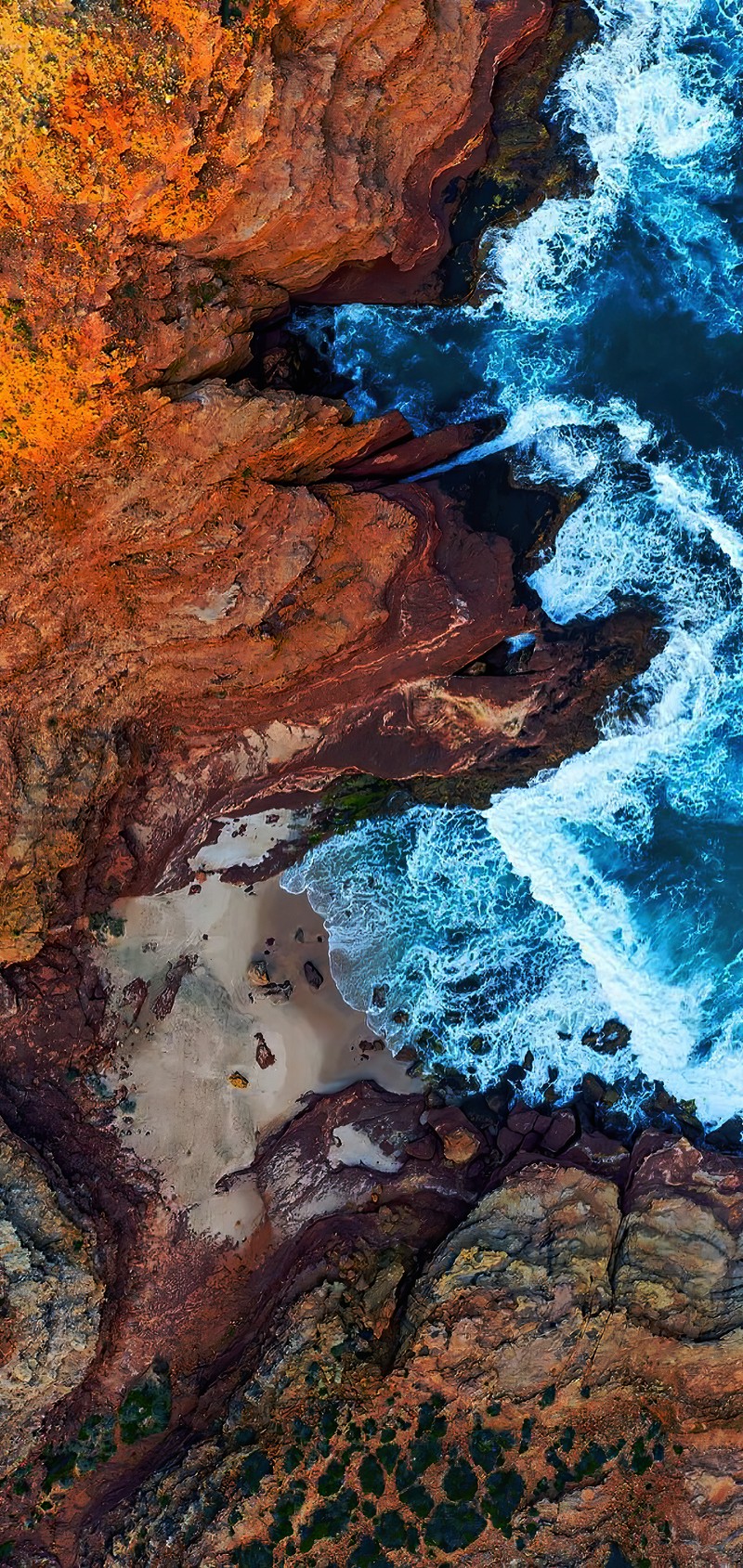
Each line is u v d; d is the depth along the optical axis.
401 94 17.52
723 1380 17.36
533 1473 16.95
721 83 20.00
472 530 19.86
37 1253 17.72
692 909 21.08
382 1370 17.77
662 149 20.09
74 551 15.88
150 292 15.00
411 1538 16.52
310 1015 20.73
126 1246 19.69
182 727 19.33
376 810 20.95
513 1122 20.41
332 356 20.27
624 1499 16.84
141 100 13.46
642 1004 21.00
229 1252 20.12
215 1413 18.72
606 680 20.44
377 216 17.67
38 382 14.14
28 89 13.01
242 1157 20.41
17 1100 19.06
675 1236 18.84
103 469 15.26
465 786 20.92
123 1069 20.00
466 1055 20.95
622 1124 20.72
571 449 20.36
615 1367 17.61
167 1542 17.05
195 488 16.09
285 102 15.18
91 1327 18.23
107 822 19.12
